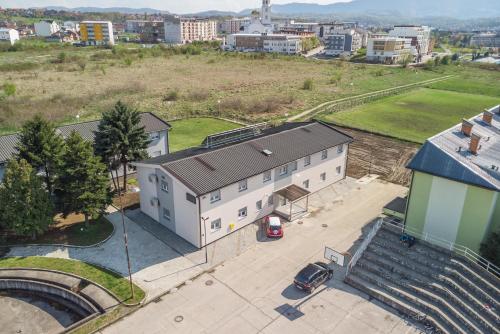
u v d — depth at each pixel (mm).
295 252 34625
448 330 25906
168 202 36469
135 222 38906
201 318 26953
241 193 36781
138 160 43656
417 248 32188
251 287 30078
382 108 87875
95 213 35312
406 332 26078
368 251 32875
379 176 50844
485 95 106938
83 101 83938
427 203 33125
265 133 45969
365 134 68438
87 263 32375
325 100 94312
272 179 39656
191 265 32594
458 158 31641
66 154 34531
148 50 183750
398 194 45688
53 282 30078
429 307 27328
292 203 43062
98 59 160625
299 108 85750
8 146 42219
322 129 48156
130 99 88938
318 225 39000
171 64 152375
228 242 35875
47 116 71250
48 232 36562
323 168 45781
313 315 27344
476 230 30984
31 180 33375
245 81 118312
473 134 33062
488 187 29125
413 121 77438
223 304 28266
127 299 28469
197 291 29547
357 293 29641
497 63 184000
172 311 27547
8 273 30953
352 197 44906
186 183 33156
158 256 33688
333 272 31875
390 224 34781
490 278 28375
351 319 27078
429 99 99062
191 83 112250
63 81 109562
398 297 28766
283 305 28250
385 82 124500
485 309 26375
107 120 41906
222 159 37625
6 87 85750
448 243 32188
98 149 41562
